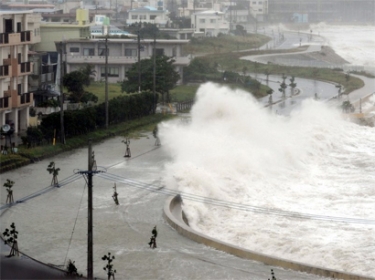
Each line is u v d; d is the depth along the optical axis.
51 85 132.25
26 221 69.06
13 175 86.50
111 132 113.44
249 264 58.44
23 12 109.81
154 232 61.97
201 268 57.44
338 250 62.88
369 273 58.31
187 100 148.12
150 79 144.62
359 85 185.75
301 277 55.66
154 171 89.25
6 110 106.69
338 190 85.38
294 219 72.75
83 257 59.75
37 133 99.19
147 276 55.88
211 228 70.19
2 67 104.56
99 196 77.88
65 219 69.75
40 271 56.16
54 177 82.19
